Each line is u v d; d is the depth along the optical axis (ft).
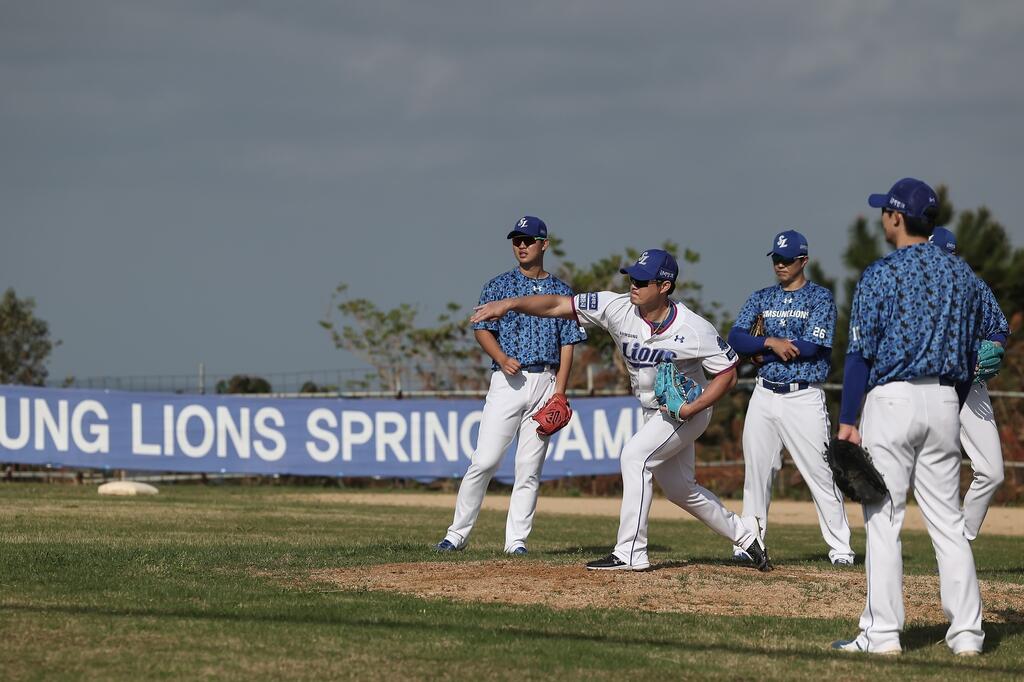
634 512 85.87
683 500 87.76
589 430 206.28
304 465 207.62
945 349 61.00
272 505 171.01
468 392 225.76
